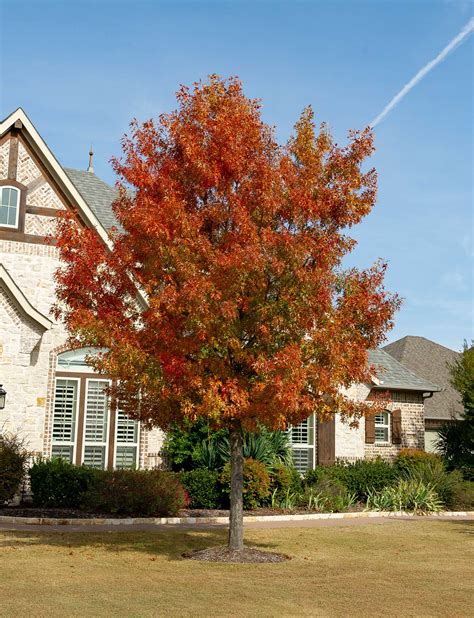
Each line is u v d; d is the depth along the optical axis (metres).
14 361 20.05
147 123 13.58
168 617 8.57
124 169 13.36
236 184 13.25
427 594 10.35
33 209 22.05
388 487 23.64
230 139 12.77
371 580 11.34
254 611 9.01
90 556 12.66
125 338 12.53
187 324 12.32
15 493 18.47
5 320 20.06
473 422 29.03
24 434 20.14
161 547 14.04
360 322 13.35
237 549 13.38
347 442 26.20
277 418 12.30
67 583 10.39
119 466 22.02
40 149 22.12
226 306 11.79
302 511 21.41
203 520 18.47
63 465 19.42
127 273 13.63
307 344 12.66
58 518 17.20
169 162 13.11
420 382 30.16
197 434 22.38
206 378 12.59
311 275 12.38
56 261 22.08
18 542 13.87
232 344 12.30
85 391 21.94
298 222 13.19
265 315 12.62
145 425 14.52
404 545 15.41
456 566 12.83
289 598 9.86
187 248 12.25
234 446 13.71
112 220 25.19
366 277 13.52
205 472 21.05
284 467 22.47
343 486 23.17
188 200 13.26
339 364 12.65
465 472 27.66
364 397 27.67
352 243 13.54
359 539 16.20
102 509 18.61
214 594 9.97
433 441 34.28
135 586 10.34
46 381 21.23
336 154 13.65
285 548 14.62
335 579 11.36
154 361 12.41
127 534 15.53
